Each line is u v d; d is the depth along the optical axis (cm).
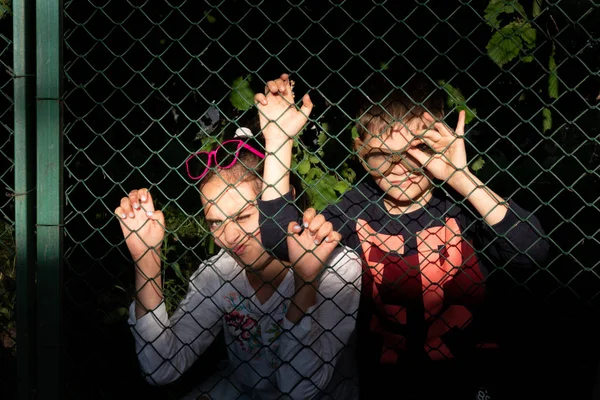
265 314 205
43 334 188
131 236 197
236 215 190
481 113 269
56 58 179
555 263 279
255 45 260
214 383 240
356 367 218
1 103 260
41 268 186
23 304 187
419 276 210
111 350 278
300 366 194
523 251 195
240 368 222
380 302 211
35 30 184
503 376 218
